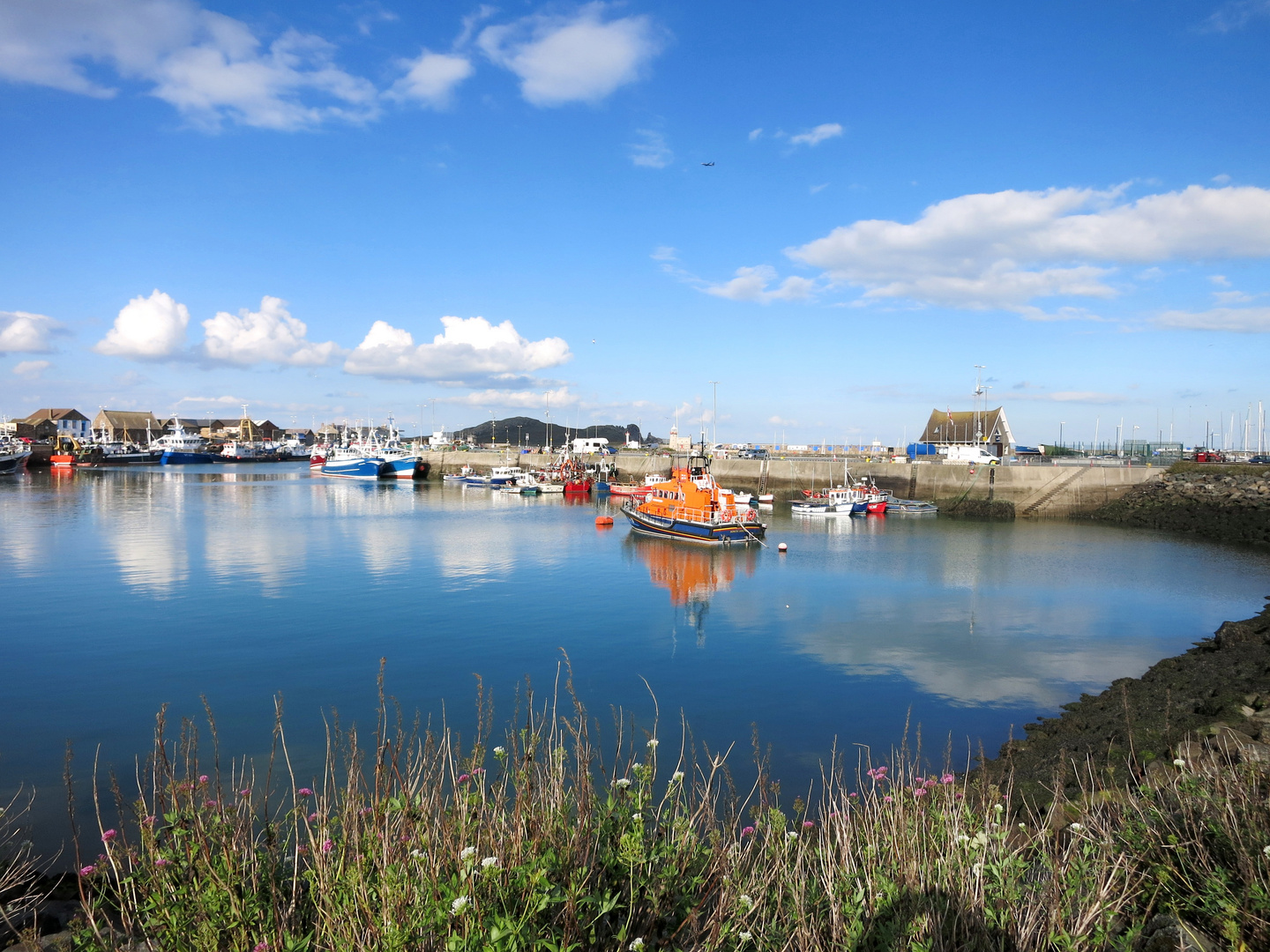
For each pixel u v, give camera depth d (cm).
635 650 2042
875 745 1382
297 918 419
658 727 1455
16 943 509
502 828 449
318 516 5647
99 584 2930
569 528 5044
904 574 3316
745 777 1208
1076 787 947
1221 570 3394
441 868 405
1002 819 625
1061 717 1512
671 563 3603
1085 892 435
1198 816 517
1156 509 5316
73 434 15475
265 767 1212
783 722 1496
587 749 594
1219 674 1552
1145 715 1331
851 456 9012
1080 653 2022
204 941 388
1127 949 381
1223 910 418
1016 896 425
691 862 462
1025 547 4203
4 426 14388
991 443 8412
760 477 8019
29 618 2364
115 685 1694
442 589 2908
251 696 1623
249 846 466
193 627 2258
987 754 1333
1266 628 1978
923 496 6731
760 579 3175
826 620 2414
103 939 437
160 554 3631
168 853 434
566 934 369
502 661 1922
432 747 647
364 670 1828
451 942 324
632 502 5612
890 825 513
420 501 7281
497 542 4300
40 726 1436
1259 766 586
